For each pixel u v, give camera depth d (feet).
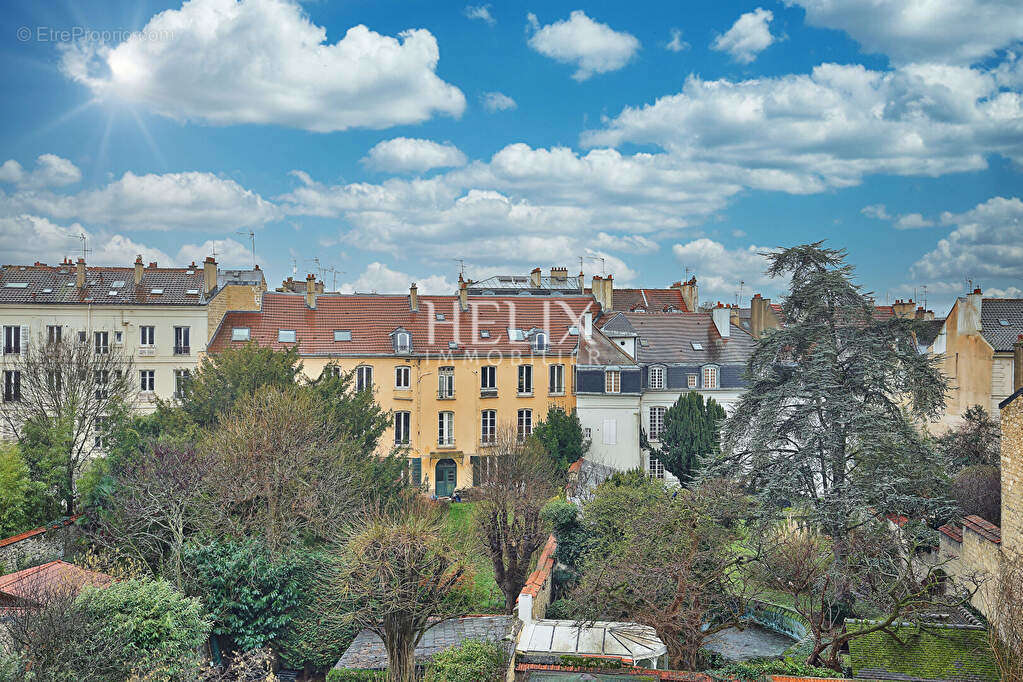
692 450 162.20
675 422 165.48
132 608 78.64
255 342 143.33
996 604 76.79
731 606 95.09
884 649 80.23
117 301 183.01
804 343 115.85
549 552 104.01
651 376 187.32
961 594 93.15
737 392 187.93
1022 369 146.82
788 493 106.73
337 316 189.57
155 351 183.52
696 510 89.10
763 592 107.24
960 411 183.93
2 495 112.78
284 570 99.55
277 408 118.62
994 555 84.43
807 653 86.17
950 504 99.40
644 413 186.80
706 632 84.74
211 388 135.03
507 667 77.20
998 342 174.60
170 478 107.65
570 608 92.73
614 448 177.68
